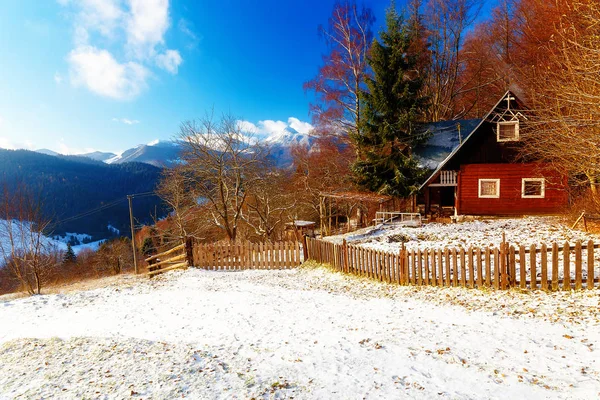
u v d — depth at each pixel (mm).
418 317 8422
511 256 9422
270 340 7539
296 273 16328
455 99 39500
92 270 41500
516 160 21141
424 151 27844
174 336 8188
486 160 21797
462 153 22172
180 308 11070
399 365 5730
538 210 20891
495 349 6023
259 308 10492
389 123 26812
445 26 36094
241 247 18391
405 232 18938
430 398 4613
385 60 27078
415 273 11477
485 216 21766
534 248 9109
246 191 30750
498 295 9188
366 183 27969
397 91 26766
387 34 27391
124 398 5035
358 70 31406
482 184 21906
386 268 12414
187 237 19125
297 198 36125
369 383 5164
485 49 34594
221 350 7008
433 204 28484
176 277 16891
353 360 6078
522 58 24625
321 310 9883
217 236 38906
